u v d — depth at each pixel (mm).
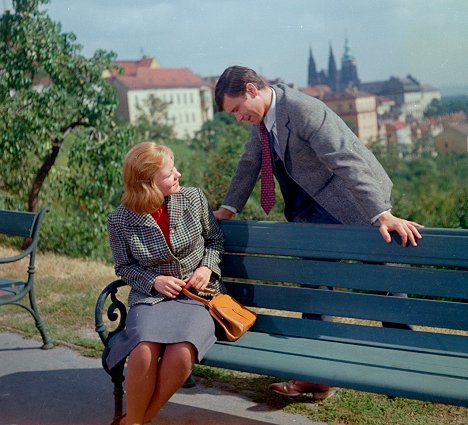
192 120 53938
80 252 11188
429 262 3035
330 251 3273
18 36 10906
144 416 3125
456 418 3352
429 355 3002
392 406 3486
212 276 3479
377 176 3346
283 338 3338
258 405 3613
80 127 11461
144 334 3107
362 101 63375
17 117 10906
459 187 19641
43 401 3840
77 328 4984
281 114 3305
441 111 52000
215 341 3268
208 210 3512
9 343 4758
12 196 11227
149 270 3383
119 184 11516
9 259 4375
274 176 3562
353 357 3023
